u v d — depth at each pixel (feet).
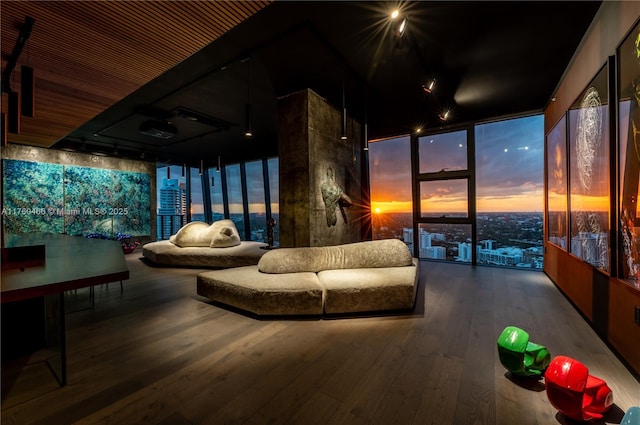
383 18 9.35
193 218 36.09
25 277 5.77
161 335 8.48
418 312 10.27
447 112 17.02
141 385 5.99
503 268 17.60
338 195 15.93
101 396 5.63
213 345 7.82
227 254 17.95
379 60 11.87
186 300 11.86
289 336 8.39
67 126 16.56
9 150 20.62
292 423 4.89
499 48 10.92
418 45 10.84
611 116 7.56
